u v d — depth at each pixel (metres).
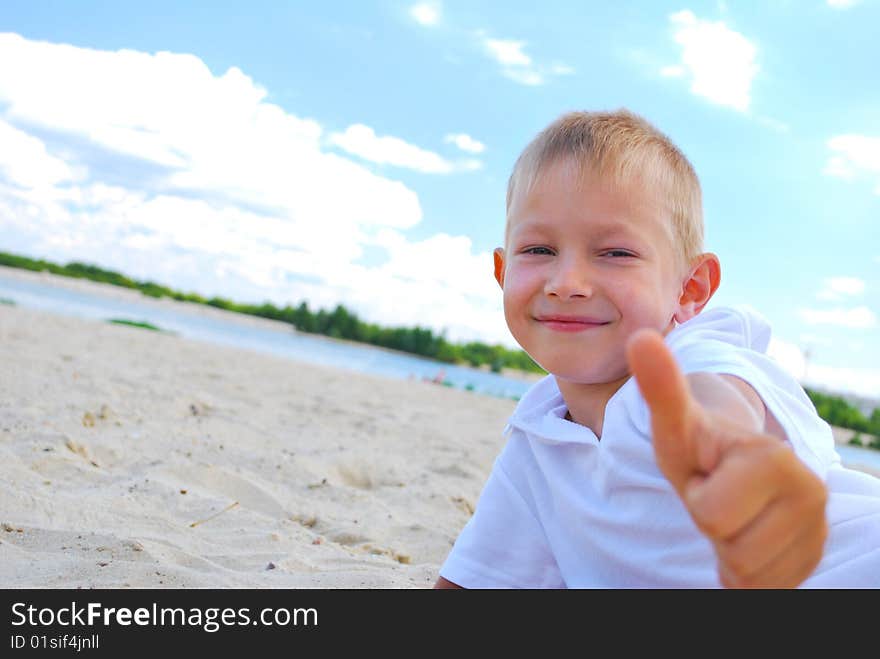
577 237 1.24
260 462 3.60
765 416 1.06
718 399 0.94
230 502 2.77
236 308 65.44
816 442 1.15
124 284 63.75
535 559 1.42
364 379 12.29
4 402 3.99
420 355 54.56
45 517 2.30
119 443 3.52
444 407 9.05
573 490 1.29
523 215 1.29
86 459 3.14
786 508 0.63
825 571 1.18
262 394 6.71
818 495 0.63
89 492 2.66
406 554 2.53
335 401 7.17
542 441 1.36
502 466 1.50
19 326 9.70
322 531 2.73
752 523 0.64
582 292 1.22
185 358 9.62
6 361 5.59
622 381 1.29
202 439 3.91
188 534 2.38
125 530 2.31
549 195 1.26
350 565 2.23
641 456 1.17
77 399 4.40
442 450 4.94
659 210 1.26
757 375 1.07
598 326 1.23
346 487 3.40
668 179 1.28
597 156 1.24
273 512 2.90
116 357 7.87
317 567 2.18
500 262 1.63
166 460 3.21
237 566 2.12
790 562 0.65
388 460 4.19
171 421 4.30
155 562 1.97
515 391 28.50
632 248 1.23
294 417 5.47
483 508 1.50
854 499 1.21
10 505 2.33
